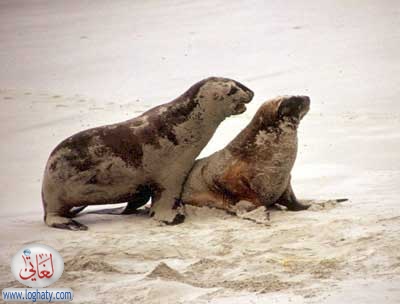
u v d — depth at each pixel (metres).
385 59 48.91
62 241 21.27
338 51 50.94
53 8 69.56
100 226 22.86
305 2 62.47
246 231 20.98
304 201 23.83
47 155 34.97
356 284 16.47
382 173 28.55
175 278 17.45
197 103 23.16
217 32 57.00
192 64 51.03
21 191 29.80
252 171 22.78
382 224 20.62
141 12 65.12
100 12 66.69
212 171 23.25
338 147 33.00
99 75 50.50
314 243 19.55
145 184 23.30
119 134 23.19
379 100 42.09
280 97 22.91
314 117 38.88
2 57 55.97
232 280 17.11
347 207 23.12
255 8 62.31
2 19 66.88
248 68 49.31
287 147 22.72
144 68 51.16
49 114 41.62
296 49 51.91
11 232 22.55
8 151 35.66
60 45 58.12
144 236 21.22
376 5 60.12
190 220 22.83
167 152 23.11
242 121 38.59
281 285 16.67
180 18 61.94
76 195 23.19
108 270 18.42
